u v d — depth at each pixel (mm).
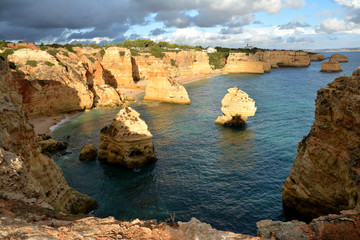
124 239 9016
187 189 30172
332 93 19891
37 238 7660
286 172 34094
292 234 10430
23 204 11703
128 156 35719
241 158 38812
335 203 19938
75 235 8828
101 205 26875
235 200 27766
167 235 9633
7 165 13172
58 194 21812
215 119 61625
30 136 20453
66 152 40469
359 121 17156
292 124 56281
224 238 9734
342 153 18984
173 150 42156
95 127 54031
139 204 27188
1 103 17859
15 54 62031
